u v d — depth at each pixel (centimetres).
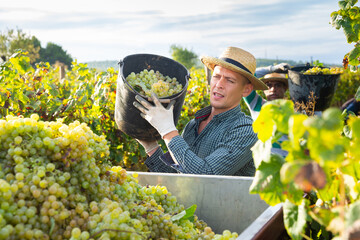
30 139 162
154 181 230
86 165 167
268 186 112
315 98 456
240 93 322
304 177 85
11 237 128
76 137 166
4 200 136
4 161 155
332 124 81
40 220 139
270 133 111
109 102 508
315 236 171
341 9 297
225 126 310
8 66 390
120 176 186
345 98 1284
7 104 393
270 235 146
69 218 146
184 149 280
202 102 773
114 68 516
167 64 333
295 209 118
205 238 177
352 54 301
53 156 161
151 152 324
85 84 455
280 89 540
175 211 204
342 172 111
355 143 88
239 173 313
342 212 89
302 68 536
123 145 512
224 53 332
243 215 209
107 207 153
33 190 141
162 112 282
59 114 428
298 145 92
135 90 279
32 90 459
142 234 147
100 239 134
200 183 219
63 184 155
